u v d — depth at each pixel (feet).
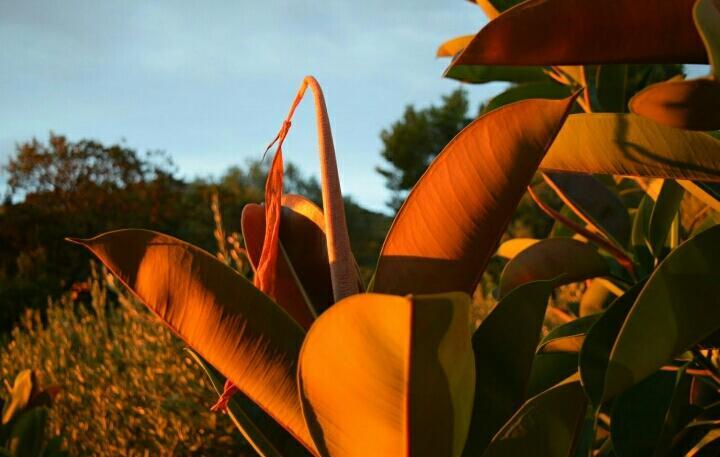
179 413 6.97
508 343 1.75
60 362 8.52
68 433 7.40
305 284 2.13
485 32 1.43
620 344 1.60
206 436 6.84
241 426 1.88
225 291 1.62
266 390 1.65
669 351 1.62
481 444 1.77
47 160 31.83
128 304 8.34
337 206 1.91
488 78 3.77
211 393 6.93
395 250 1.71
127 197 32.27
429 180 1.66
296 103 1.99
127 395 7.42
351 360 1.39
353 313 1.32
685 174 1.79
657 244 2.46
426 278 1.69
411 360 1.35
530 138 1.56
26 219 29.48
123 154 33.17
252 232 2.09
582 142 1.83
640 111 1.43
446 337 1.33
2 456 4.51
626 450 1.95
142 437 7.06
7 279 22.65
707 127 1.44
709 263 1.61
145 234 1.61
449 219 1.66
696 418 2.14
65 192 31.68
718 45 1.26
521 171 1.59
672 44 1.47
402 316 1.29
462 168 1.62
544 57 1.49
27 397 5.00
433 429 1.45
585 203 2.71
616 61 1.52
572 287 6.80
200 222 33.94
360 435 1.48
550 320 5.88
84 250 29.53
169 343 7.60
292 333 1.64
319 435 1.50
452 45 3.67
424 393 1.40
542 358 2.20
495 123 1.57
